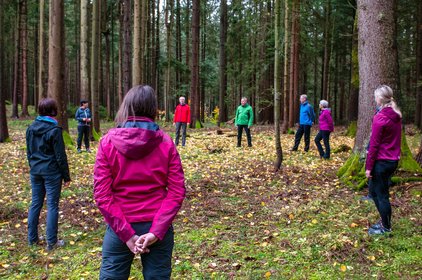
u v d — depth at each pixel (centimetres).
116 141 228
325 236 448
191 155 1110
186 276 375
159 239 229
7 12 2702
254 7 1595
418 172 659
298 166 898
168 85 2706
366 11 667
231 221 534
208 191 705
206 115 4244
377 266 379
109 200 229
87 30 1512
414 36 2355
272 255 416
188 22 3103
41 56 1620
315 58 2767
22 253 448
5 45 3541
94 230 522
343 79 3062
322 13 2653
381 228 454
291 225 506
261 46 2378
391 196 595
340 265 385
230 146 1297
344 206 569
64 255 438
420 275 355
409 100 2395
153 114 242
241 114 1267
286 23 1396
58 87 1246
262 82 2639
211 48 3553
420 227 463
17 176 855
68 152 1169
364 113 693
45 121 458
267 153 1120
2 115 1408
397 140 439
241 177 809
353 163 707
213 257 416
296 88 1973
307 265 389
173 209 236
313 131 1795
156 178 236
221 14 2455
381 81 664
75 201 655
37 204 473
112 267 238
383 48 657
